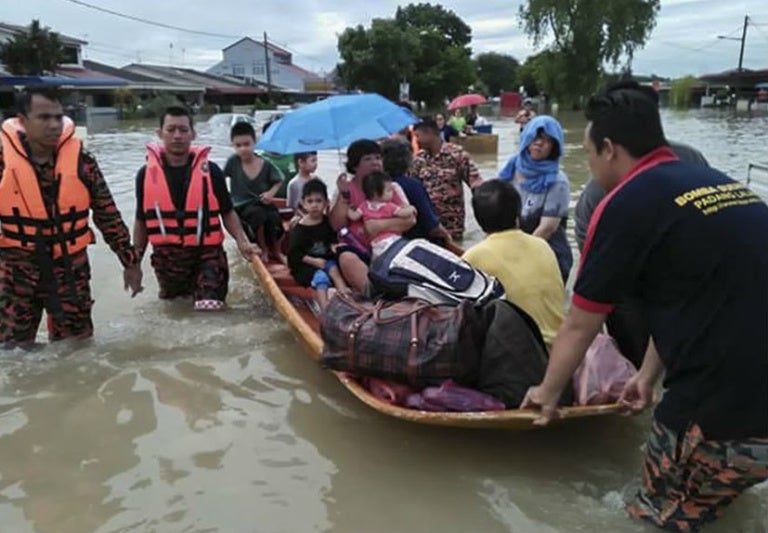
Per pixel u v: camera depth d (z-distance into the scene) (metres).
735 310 2.24
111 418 3.68
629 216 2.34
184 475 3.15
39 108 4.09
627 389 3.00
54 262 4.43
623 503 2.87
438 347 3.15
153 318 5.16
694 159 3.77
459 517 2.84
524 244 3.61
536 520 2.80
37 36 40.09
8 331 4.46
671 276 2.31
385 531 2.76
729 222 2.26
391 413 3.13
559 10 45.38
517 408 3.11
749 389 2.25
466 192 10.83
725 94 56.03
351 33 52.66
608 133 2.46
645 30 45.09
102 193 4.60
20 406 3.80
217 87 63.28
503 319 3.23
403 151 5.04
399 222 4.47
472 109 21.67
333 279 4.76
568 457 3.26
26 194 4.23
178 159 5.21
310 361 4.37
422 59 54.75
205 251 5.35
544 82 47.41
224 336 4.79
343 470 3.18
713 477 2.40
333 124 6.01
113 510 2.90
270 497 2.98
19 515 2.87
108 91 46.00
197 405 3.81
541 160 4.74
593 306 2.49
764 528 2.68
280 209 6.93
